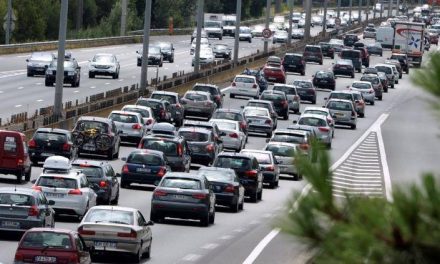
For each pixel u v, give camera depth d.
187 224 75.31
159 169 92.75
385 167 117.00
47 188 71.38
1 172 88.81
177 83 180.38
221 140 119.31
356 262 10.36
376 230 10.44
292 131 117.38
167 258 59.19
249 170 92.56
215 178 84.88
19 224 62.00
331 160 11.47
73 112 127.56
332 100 163.00
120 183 93.75
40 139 102.62
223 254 61.03
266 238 68.31
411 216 10.37
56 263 48.59
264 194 99.12
